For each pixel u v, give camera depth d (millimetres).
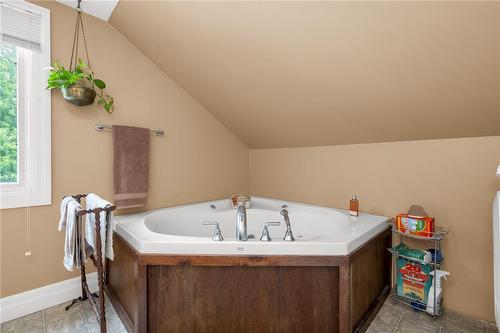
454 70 1271
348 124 1952
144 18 1734
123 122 1991
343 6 1193
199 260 1260
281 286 1289
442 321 1540
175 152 2336
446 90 1387
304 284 1288
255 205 2605
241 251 1289
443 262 1697
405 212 1869
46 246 1646
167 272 1280
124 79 1990
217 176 2709
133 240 1395
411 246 1811
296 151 2586
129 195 1974
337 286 1279
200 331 1294
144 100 2111
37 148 1590
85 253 1374
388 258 1850
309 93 1810
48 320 1510
